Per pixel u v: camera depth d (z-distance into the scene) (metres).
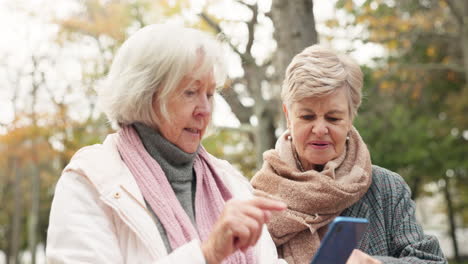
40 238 24.94
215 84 1.80
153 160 1.74
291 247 2.29
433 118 13.65
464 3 11.07
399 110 11.30
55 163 15.84
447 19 12.30
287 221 2.24
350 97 2.24
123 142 1.76
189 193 1.82
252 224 1.35
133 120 1.77
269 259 1.90
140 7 9.81
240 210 1.37
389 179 2.34
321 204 2.21
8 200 23.61
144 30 1.77
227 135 10.70
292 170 2.33
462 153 12.79
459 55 13.49
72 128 11.86
